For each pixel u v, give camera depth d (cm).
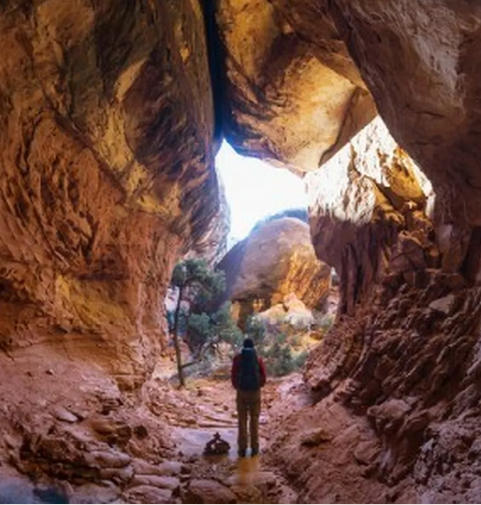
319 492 573
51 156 698
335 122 1114
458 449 425
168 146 914
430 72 487
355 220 998
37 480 485
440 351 582
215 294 1747
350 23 557
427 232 772
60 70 625
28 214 676
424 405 545
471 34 416
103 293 935
